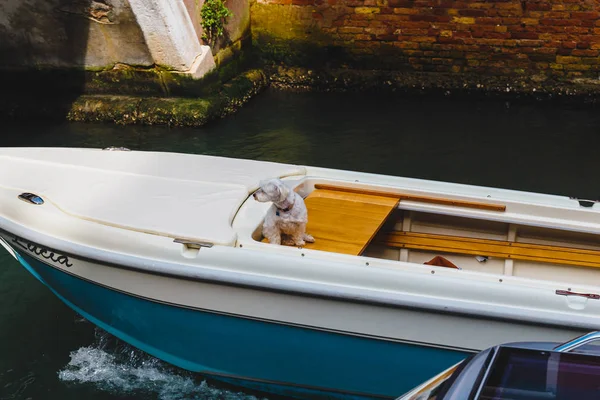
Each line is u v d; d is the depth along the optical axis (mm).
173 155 4992
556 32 9781
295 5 10383
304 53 10531
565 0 9641
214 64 9352
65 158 4824
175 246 3889
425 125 8812
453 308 3561
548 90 9938
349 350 3867
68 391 4328
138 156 4941
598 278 4570
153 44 8844
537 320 3504
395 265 3748
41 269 4422
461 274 3680
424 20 10094
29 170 4633
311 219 4363
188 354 4258
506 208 4520
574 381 2180
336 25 10344
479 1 9875
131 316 4250
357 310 3707
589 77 9852
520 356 2277
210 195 4328
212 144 8219
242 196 4332
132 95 9273
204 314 3986
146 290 4035
